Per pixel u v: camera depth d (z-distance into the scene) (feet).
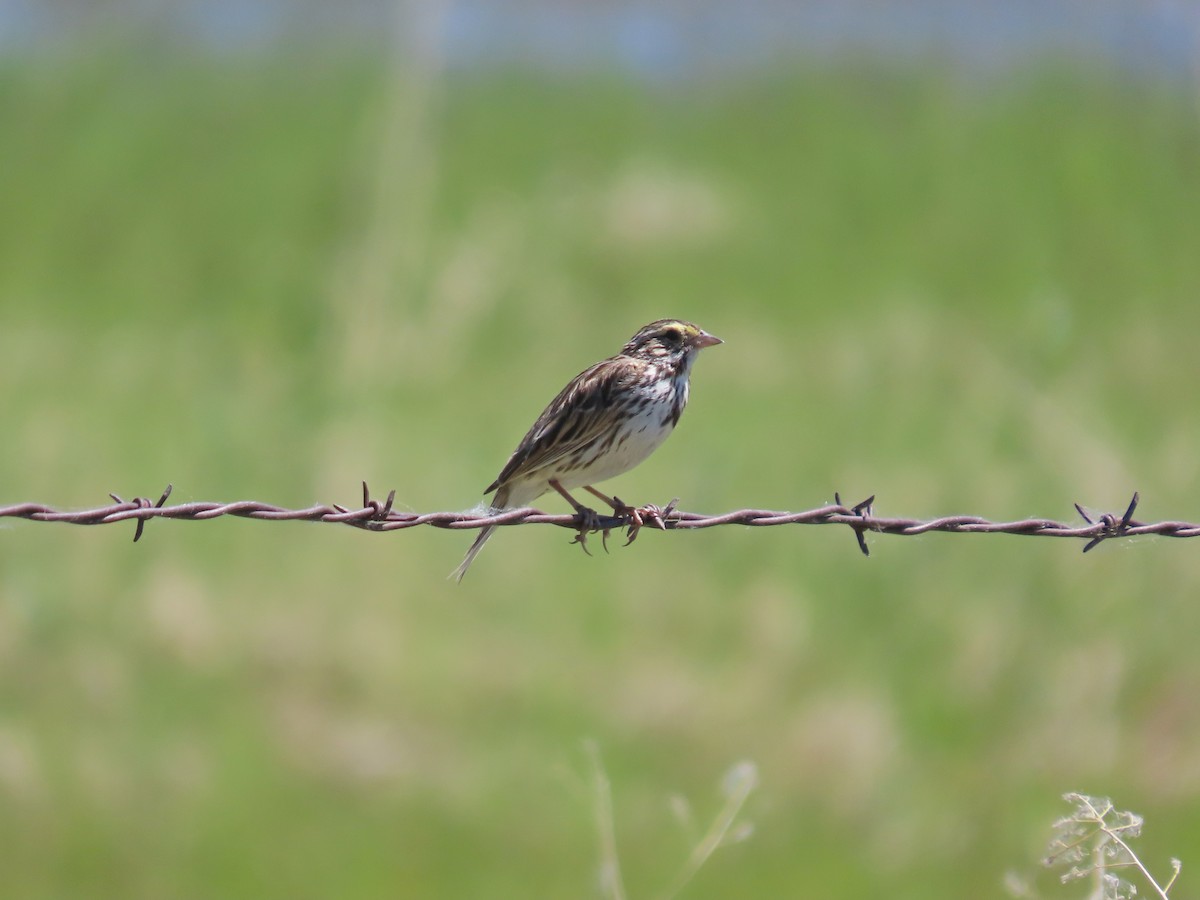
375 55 96.73
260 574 45.75
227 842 37.09
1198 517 47.03
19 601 43.73
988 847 37.01
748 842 36.73
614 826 37.22
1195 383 59.16
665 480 50.57
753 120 93.30
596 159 86.12
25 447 52.85
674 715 40.57
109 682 41.39
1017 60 93.15
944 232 77.77
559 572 46.57
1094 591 43.65
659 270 73.15
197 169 84.07
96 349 64.39
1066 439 51.39
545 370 60.39
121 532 47.75
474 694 41.63
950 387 58.39
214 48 99.19
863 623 43.98
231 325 66.59
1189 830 36.91
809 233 77.56
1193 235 76.43
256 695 41.27
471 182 80.53
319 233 74.28
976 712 40.78
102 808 37.76
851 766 38.75
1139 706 40.91
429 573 46.11
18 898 35.45
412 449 52.42
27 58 97.14
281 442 52.42
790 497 50.31
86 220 78.18
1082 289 70.90
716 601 45.29
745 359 63.21
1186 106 85.56
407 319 60.85
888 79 95.30
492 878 36.27
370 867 36.50
